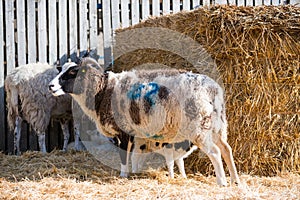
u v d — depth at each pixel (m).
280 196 4.33
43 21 8.18
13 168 6.20
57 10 8.23
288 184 5.05
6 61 8.16
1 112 8.09
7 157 7.00
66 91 5.84
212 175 5.77
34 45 8.17
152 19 6.59
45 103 7.38
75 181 5.19
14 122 7.57
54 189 4.77
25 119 7.48
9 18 8.09
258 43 5.56
